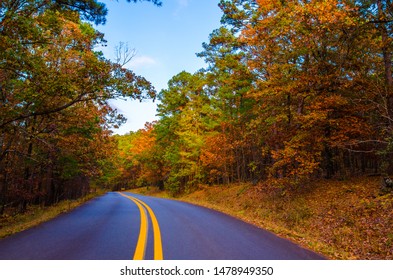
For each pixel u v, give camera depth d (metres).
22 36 9.40
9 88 12.30
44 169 20.41
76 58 13.48
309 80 14.05
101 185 84.75
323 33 13.69
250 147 24.09
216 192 24.36
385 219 8.28
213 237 7.28
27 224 9.60
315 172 17.47
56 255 5.59
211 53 22.56
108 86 11.41
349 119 13.65
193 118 29.89
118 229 8.27
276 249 6.25
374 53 15.34
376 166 18.05
